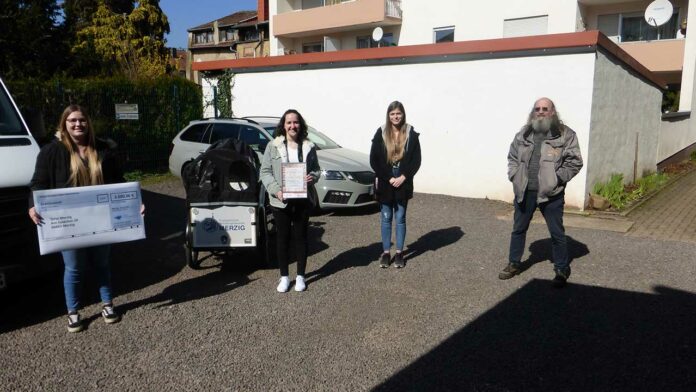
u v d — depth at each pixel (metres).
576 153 5.20
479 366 3.83
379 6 22.44
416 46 10.66
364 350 4.09
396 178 5.96
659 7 17.19
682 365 3.81
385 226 6.11
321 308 4.95
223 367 3.83
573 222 8.41
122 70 21.12
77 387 3.57
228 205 5.86
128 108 13.13
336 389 3.54
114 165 4.63
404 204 6.05
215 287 5.54
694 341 4.19
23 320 4.70
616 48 9.71
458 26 21.59
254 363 3.89
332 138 12.27
